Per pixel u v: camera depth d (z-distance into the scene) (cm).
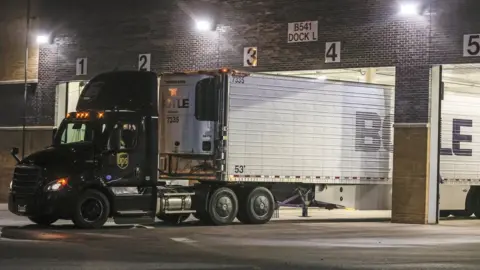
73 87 3822
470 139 3462
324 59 3178
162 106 2838
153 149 2575
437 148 3030
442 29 2959
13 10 3903
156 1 3541
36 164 2403
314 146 2966
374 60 3089
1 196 3925
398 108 3047
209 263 1662
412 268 1630
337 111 3031
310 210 4116
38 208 2380
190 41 3462
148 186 2575
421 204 2994
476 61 2892
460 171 3425
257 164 2820
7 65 3925
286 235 2386
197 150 2777
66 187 2397
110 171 2486
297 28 3238
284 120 2891
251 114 2814
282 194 2994
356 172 3080
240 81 2792
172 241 2141
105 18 3662
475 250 2030
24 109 3869
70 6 3750
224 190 2752
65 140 2536
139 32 3578
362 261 1741
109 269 1532
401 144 3039
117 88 2623
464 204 3456
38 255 1744
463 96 3453
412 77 3017
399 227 2817
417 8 2995
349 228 2723
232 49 3372
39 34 3828
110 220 2883
